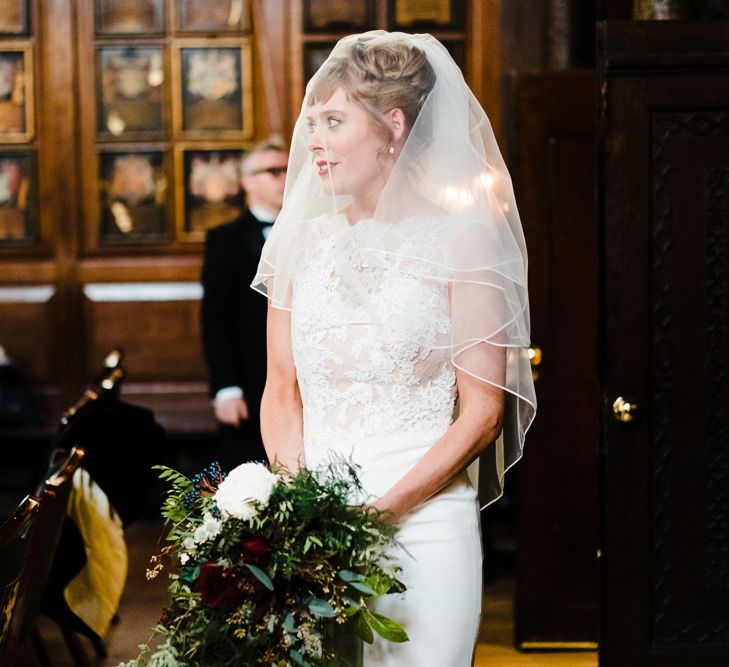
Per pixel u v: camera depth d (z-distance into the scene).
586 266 5.77
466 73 8.05
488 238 2.86
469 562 2.86
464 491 2.91
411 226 2.86
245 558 2.58
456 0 8.05
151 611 6.32
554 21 7.41
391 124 2.88
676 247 4.82
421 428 2.86
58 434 4.96
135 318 8.35
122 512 4.89
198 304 8.34
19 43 8.23
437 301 2.84
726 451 4.84
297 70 8.17
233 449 5.57
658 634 4.87
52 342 8.38
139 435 4.89
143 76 8.26
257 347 5.52
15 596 3.26
